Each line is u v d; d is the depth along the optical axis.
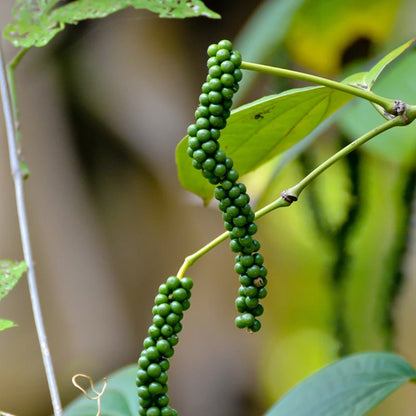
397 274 1.13
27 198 1.98
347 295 1.22
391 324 1.14
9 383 2.06
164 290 0.90
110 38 1.98
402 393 2.05
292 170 1.38
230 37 1.94
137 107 2.03
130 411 1.02
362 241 1.25
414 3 1.16
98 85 2.01
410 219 1.12
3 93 1.04
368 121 1.09
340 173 1.23
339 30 1.16
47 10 0.99
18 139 1.04
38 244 2.00
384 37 1.17
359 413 0.98
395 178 1.15
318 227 1.25
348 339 1.22
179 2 0.98
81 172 2.06
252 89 1.41
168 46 1.99
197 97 2.02
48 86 1.99
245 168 0.99
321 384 1.00
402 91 1.08
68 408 1.04
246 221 0.90
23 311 2.06
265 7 1.22
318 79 0.91
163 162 2.05
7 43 1.82
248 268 0.90
